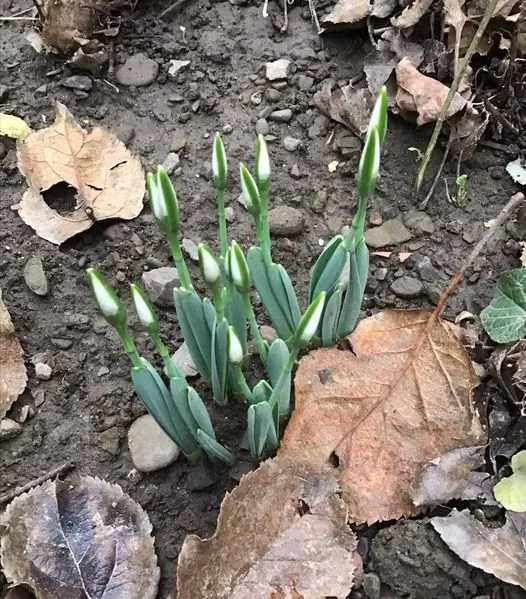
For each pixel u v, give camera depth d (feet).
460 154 1.12
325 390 0.89
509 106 1.17
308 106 1.21
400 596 0.81
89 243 1.09
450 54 1.18
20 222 1.10
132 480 0.90
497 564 0.79
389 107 1.16
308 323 0.66
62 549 0.82
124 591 0.80
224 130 1.18
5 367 0.96
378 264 1.06
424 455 0.86
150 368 0.75
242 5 1.31
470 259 0.92
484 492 0.84
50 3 1.20
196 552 0.78
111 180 1.12
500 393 0.93
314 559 0.78
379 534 0.83
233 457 0.90
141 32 1.27
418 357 0.91
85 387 0.97
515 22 1.11
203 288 1.04
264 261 0.80
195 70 1.24
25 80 1.24
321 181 1.14
